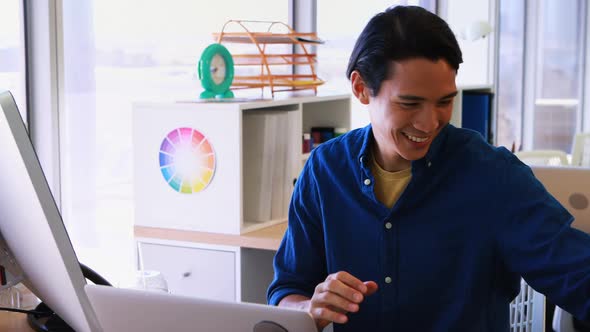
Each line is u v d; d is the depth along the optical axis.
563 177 1.90
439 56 1.33
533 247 1.40
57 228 1.21
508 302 1.54
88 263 3.18
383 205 1.51
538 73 7.57
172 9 3.38
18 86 2.92
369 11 4.86
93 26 3.09
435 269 1.49
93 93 3.12
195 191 2.84
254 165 2.99
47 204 1.20
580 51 8.09
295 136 3.00
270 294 1.65
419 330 1.52
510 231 1.43
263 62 3.22
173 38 3.40
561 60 7.86
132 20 3.23
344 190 1.55
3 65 2.85
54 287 1.30
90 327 1.27
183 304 1.16
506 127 7.22
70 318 1.33
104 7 3.13
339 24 4.59
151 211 2.93
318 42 3.36
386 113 1.37
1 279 1.66
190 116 2.82
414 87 1.33
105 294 1.21
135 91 3.28
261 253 2.90
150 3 3.29
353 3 4.70
